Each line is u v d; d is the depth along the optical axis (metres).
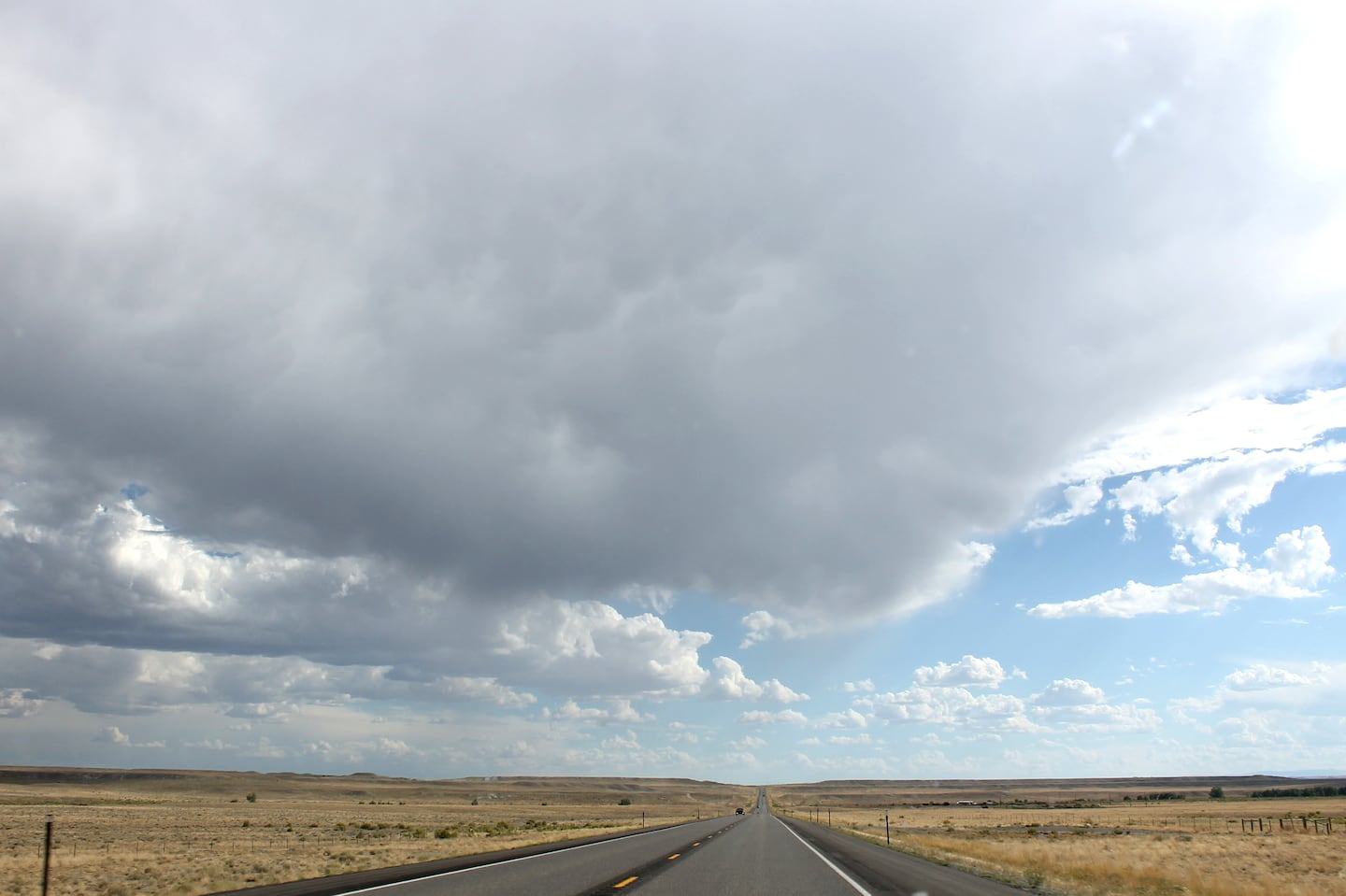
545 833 59.53
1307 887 27.25
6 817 84.81
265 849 47.03
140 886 26.42
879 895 20.91
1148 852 46.84
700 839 47.66
